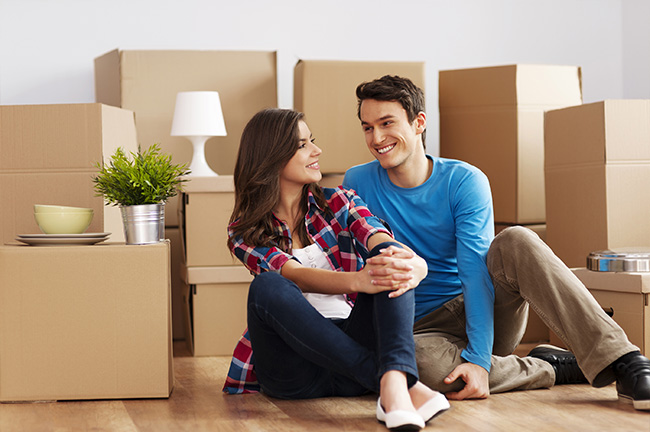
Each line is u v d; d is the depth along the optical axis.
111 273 2.17
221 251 3.05
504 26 4.23
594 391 2.15
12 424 1.94
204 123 3.28
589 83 4.32
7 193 2.56
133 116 2.83
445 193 2.22
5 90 3.71
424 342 2.09
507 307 2.18
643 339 2.31
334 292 1.95
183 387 2.37
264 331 1.97
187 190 3.03
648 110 2.80
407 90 2.18
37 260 2.15
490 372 2.12
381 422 1.86
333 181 3.30
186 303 3.14
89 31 3.78
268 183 2.12
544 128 3.12
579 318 1.99
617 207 2.78
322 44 4.02
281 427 1.84
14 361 2.16
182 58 3.46
